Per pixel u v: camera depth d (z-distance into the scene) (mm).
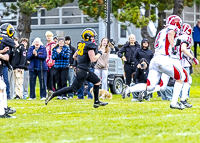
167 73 16906
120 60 32562
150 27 53375
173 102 17297
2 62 15688
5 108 15617
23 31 47312
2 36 15789
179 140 10320
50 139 10688
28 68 26500
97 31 57344
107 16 30922
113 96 29328
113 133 11406
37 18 59125
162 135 11070
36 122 13875
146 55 26172
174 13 49000
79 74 17922
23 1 45125
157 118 14312
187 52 18141
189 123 13141
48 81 27078
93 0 43875
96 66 26234
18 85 26859
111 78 31719
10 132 11836
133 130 11875
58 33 32531
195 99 25141
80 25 57844
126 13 44250
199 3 49219
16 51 26578
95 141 10242
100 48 26297
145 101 23938
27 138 10914
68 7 58438
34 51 26094
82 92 26375
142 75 24531
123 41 63500
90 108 18984
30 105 21016
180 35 18328
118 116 15375
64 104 21641
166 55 16672
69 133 11500
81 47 17984
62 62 26266
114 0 44406
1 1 54469
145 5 47312
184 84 18625
